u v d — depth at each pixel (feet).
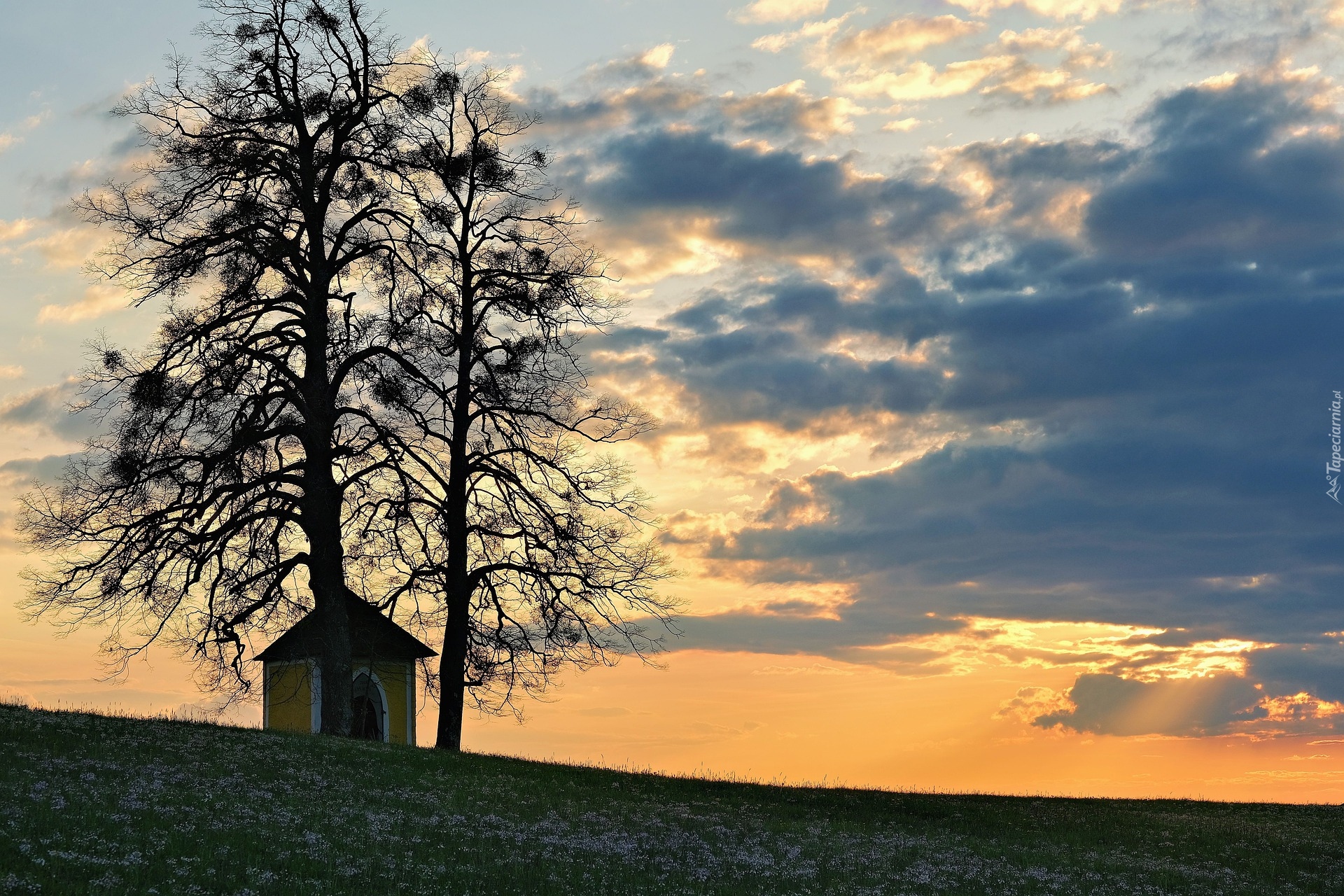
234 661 108.06
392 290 111.65
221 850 55.16
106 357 101.81
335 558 105.81
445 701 110.93
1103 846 89.66
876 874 71.97
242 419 105.19
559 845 69.56
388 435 105.50
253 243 107.86
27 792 60.39
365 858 58.23
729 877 66.95
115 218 104.37
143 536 102.22
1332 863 86.22
